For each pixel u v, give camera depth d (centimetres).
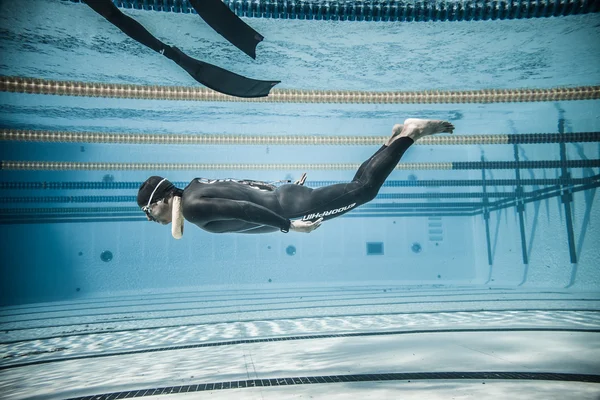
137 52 742
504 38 698
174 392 283
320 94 489
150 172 1609
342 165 949
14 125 1162
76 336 618
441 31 671
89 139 623
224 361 380
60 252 1555
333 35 683
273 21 634
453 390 257
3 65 783
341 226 1730
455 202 1731
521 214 1405
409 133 253
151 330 638
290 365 348
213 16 331
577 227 1156
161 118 1102
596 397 237
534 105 1012
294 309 851
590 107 1033
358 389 267
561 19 634
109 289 1576
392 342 432
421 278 1730
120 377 340
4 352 512
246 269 1670
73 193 1566
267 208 235
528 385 263
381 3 466
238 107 1007
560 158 1226
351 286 1616
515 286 1366
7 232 1513
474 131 1279
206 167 897
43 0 583
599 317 572
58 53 745
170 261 1633
